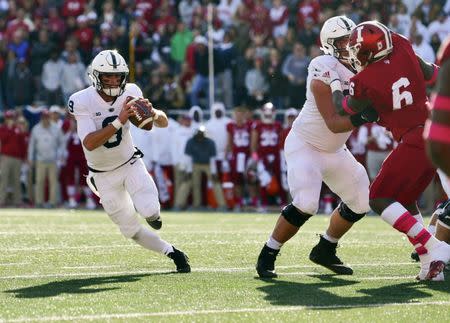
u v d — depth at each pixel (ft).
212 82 187.62
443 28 181.88
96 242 99.14
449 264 79.00
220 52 191.93
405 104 68.85
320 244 76.48
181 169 178.09
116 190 77.20
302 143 73.46
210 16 190.70
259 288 68.13
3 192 190.29
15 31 207.00
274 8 195.42
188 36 201.98
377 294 65.62
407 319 56.18
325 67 70.64
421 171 70.13
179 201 179.32
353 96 67.92
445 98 44.68
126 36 198.49
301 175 72.69
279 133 176.24
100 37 202.69
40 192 187.42
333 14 187.52
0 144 188.96
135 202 76.33
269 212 169.37
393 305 60.95
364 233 112.78
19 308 60.13
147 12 206.80
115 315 57.62
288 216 72.95
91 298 63.82
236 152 176.76
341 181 74.18
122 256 86.84
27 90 201.67
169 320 55.98
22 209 178.81
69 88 199.82
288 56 185.88
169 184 182.60
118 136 75.97
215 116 179.73
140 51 197.36
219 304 61.52
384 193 71.26
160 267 79.77
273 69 185.78
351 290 67.31
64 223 128.67
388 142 163.73
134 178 76.79
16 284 70.23
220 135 178.60
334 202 176.35
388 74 67.87
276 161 176.55
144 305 61.21
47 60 202.18
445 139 44.50
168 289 67.62
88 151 76.28
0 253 89.25
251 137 176.35
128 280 72.08
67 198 193.16
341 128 68.80
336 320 55.83
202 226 125.90
